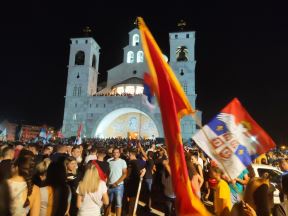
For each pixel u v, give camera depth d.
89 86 71.25
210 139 5.02
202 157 16.48
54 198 5.91
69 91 70.25
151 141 51.31
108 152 13.41
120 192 10.02
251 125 5.20
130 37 78.94
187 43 69.12
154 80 4.27
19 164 4.94
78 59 73.81
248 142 5.09
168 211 9.74
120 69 77.25
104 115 67.06
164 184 9.98
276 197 10.21
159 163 14.64
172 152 3.99
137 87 70.12
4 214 4.55
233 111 5.27
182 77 66.69
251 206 4.43
